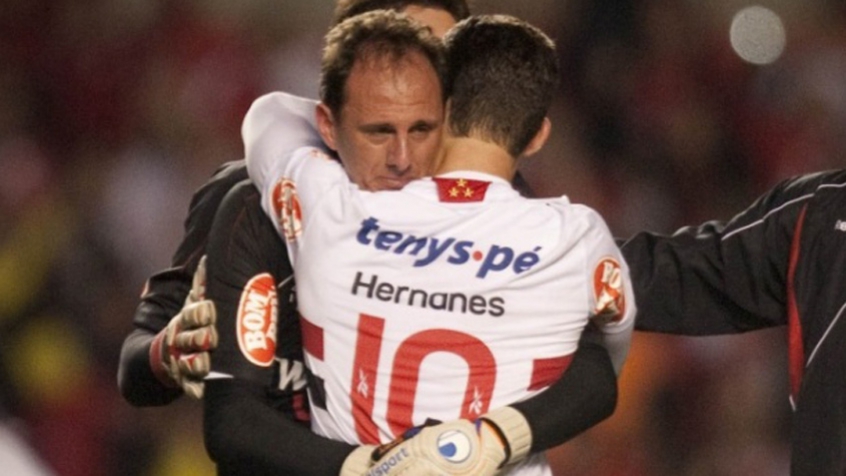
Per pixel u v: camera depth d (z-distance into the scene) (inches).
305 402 466.6
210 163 1314.0
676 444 1189.1
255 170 466.0
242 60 1357.0
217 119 1331.2
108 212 1261.1
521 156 463.8
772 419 1214.9
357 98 436.8
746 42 1473.9
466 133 455.8
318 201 444.8
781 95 1461.6
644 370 1191.6
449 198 442.9
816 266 512.1
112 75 1350.9
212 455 448.1
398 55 436.5
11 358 1154.7
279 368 466.3
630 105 1402.6
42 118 1336.1
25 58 1354.6
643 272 542.6
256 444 437.4
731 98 1448.1
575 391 441.4
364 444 437.7
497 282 435.5
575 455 1156.5
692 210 1392.7
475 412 435.8
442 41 466.3
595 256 446.9
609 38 1416.1
